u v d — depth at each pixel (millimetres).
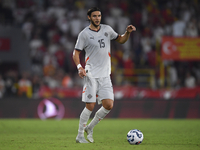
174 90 52906
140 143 20125
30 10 73938
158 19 75438
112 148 18047
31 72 63594
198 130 31141
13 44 62594
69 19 73125
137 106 49875
